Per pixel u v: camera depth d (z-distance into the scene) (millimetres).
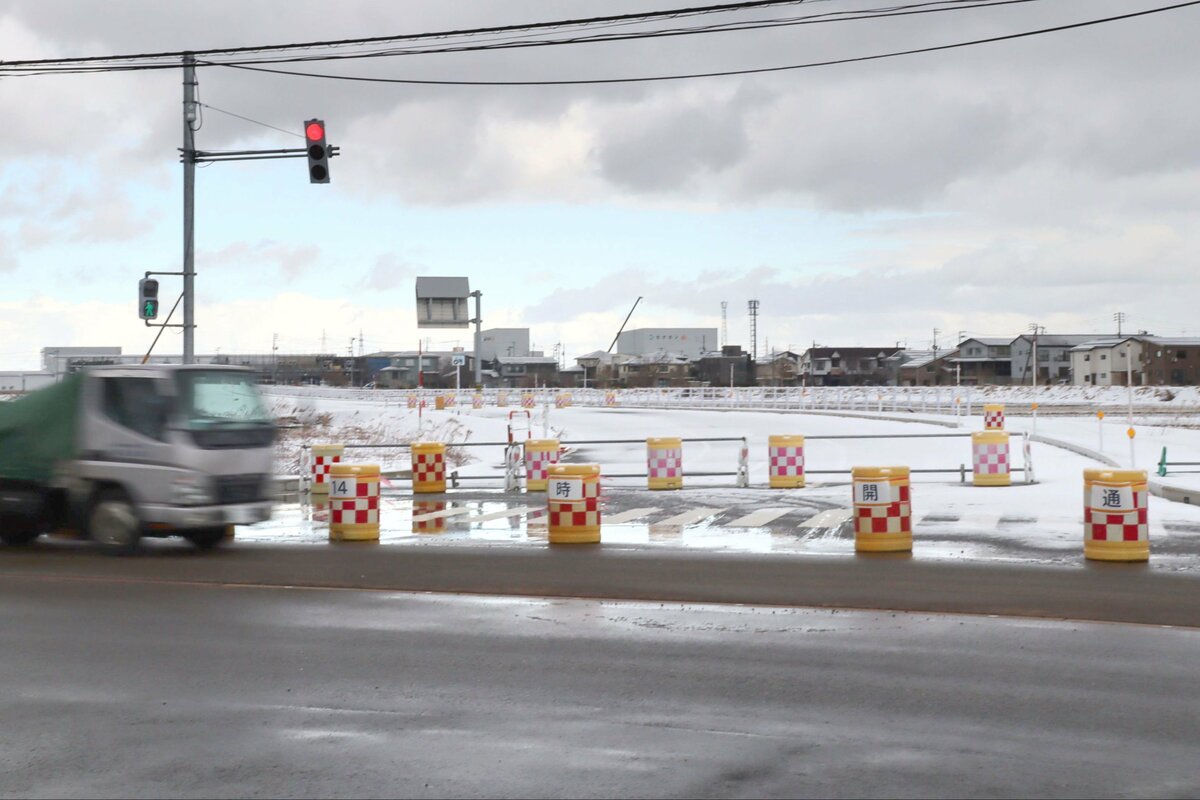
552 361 157125
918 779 6340
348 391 93875
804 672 8852
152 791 6281
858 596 12156
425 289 62094
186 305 24312
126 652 9773
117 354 102500
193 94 23859
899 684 8453
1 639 10336
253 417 16500
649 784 6289
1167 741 7020
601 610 11523
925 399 74312
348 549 16641
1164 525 18188
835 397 84688
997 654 9414
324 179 23594
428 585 13125
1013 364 143500
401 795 6164
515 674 8867
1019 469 27109
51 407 16469
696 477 29547
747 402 78188
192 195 24094
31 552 16578
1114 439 39062
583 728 7383
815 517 20156
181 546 17266
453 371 151500
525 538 17875
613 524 19469
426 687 8492
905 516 15703
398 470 35594
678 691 8305
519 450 28438
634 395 93062
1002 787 6207
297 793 6215
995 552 15516
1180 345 125000
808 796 6090
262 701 8148
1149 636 10086
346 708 7934
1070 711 7699
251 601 12195
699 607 11641
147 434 15766
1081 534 17281
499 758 6777
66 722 7660
